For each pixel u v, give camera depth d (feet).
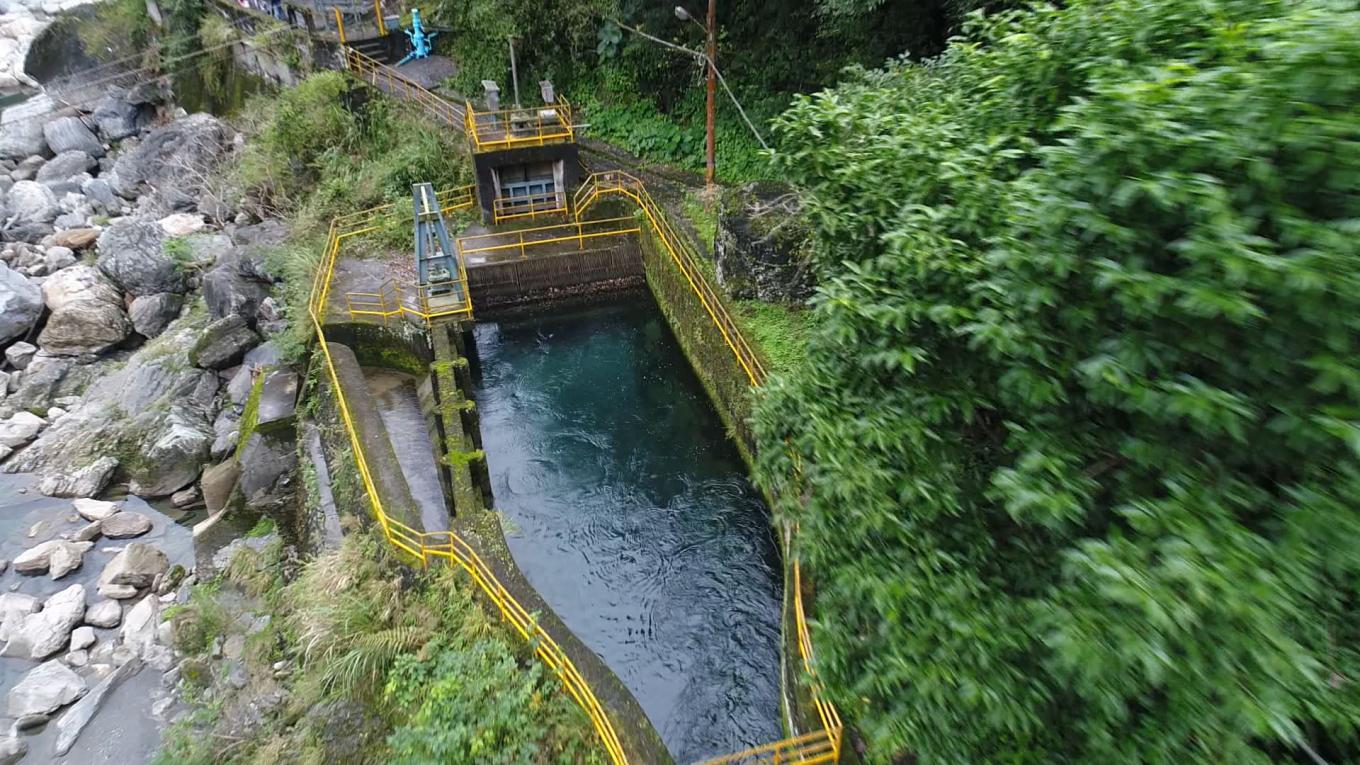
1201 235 10.84
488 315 59.00
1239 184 11.07
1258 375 11.32
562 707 28.17
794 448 22.43
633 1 63.98
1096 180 12.10
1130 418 13.87
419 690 29.17
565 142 62.39
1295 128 10.00
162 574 45.29
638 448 47.57
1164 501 12.24
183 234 70.69
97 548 47.29
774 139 62.18
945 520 18.13
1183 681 11.25
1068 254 12.87
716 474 45.01
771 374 24.00
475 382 53.93
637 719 28.35
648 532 41.52
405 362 52.26
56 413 56.90
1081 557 11.98
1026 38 17.88
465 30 75.92
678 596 37.86
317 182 68.90
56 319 60.39
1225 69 10.98
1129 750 12.59
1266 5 12.53
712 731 31.63
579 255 59.62
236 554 42.16
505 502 43.55
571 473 45.75
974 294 15.64
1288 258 10.02
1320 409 10.55
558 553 40.29
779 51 61.31
